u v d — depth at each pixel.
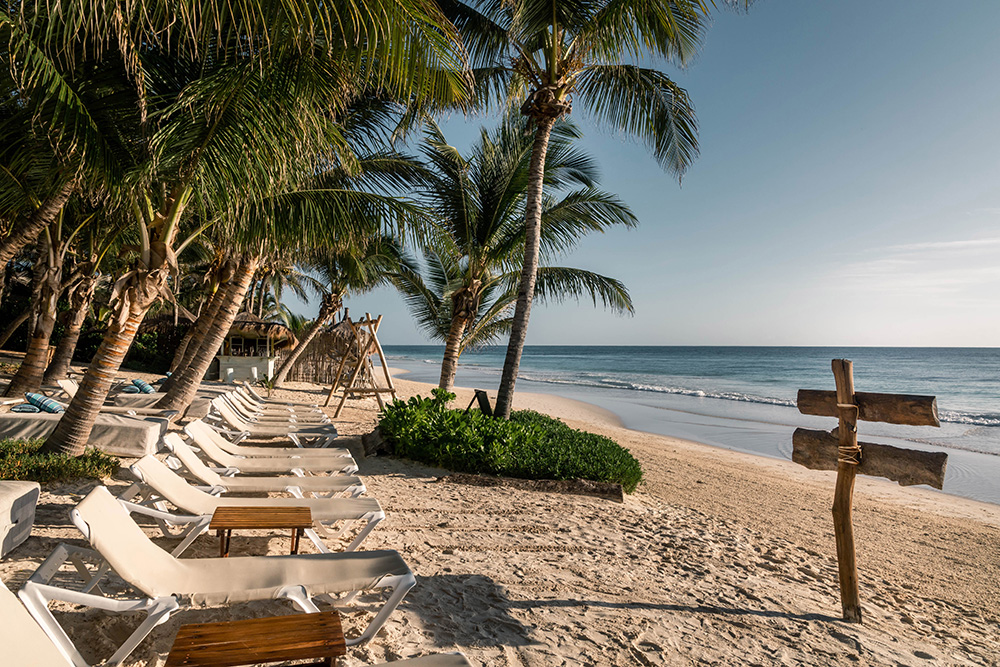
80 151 4.71
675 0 6.95
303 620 1.99
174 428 8.43
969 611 4.57
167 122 5.52
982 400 28.98
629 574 4.25
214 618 2.90
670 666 2.92
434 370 53.97
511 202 11.25
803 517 7.41
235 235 6.54
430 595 3.45
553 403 25.02
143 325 21.39
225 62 5.30
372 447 7.88
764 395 31.48
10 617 1.51
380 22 3.78
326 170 7.43
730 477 9.97
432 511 5.38
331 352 20.05
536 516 5.57
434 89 4.53
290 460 5.12
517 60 8.95
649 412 23.05
